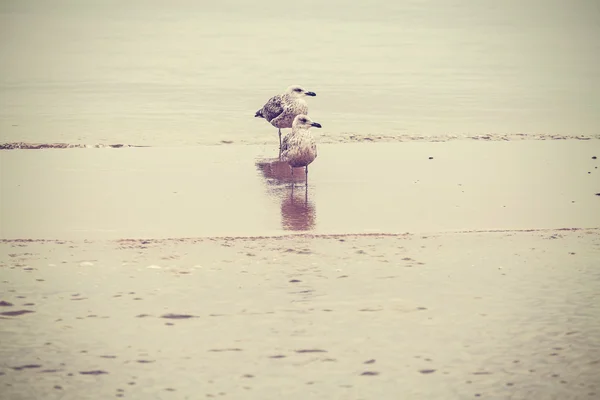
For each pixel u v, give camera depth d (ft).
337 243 43.75
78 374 29.84
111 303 35.88
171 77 106.93
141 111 84.69
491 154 66.64
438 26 155.33
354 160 64.59
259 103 89.66
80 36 146.30
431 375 29.73
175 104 88.63
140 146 69.87
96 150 68.13
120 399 28.19
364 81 103.60
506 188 55.88
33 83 102.27
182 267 40.16
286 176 59.47
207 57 123.03
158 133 74.79
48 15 173.37
